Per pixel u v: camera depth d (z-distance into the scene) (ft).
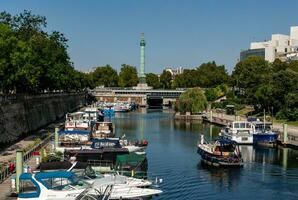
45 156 194.08
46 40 377.91
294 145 290.56
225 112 536.42
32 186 134.72
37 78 317.83
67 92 553.64
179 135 358.23
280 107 433.48
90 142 225.76
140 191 155.53
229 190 182.09
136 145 227.81
